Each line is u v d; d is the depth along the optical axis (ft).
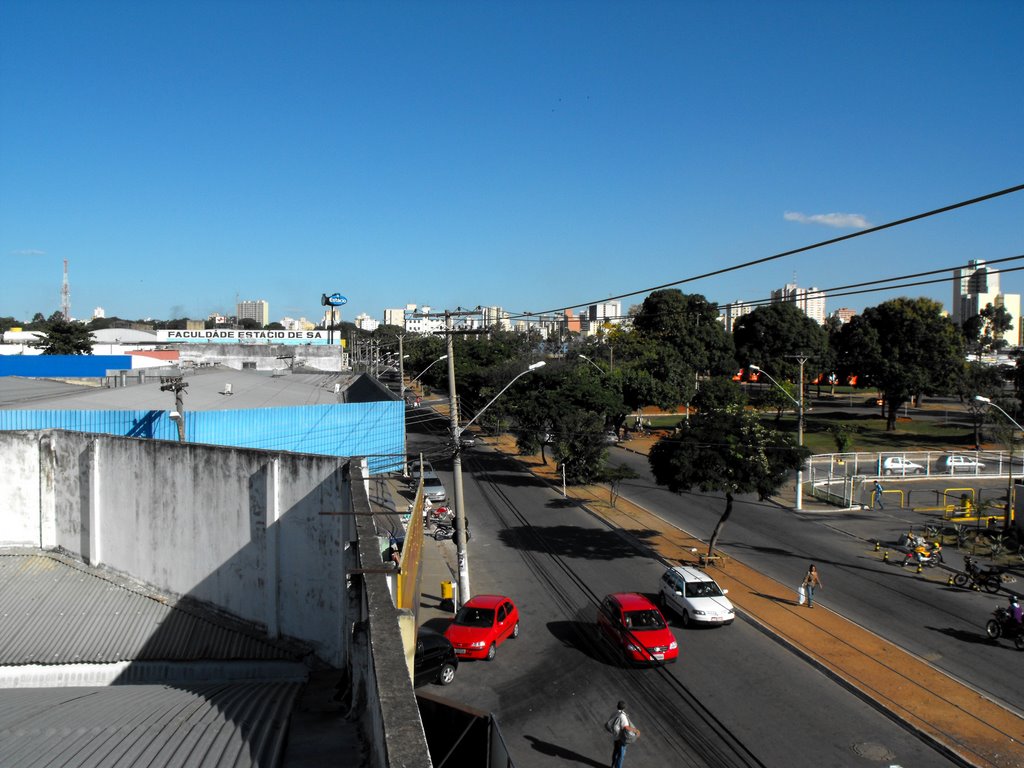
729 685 54.70
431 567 85.61
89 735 23.26
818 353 266.77
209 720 25.32
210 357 203.51
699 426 85.40
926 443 182.29
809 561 87.04
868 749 45.27
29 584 47.60
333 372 196.75
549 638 64.18
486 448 174.50
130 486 48.91
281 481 40.75
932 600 73.31
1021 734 46.44
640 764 43.62
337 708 28.58
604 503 118.01
